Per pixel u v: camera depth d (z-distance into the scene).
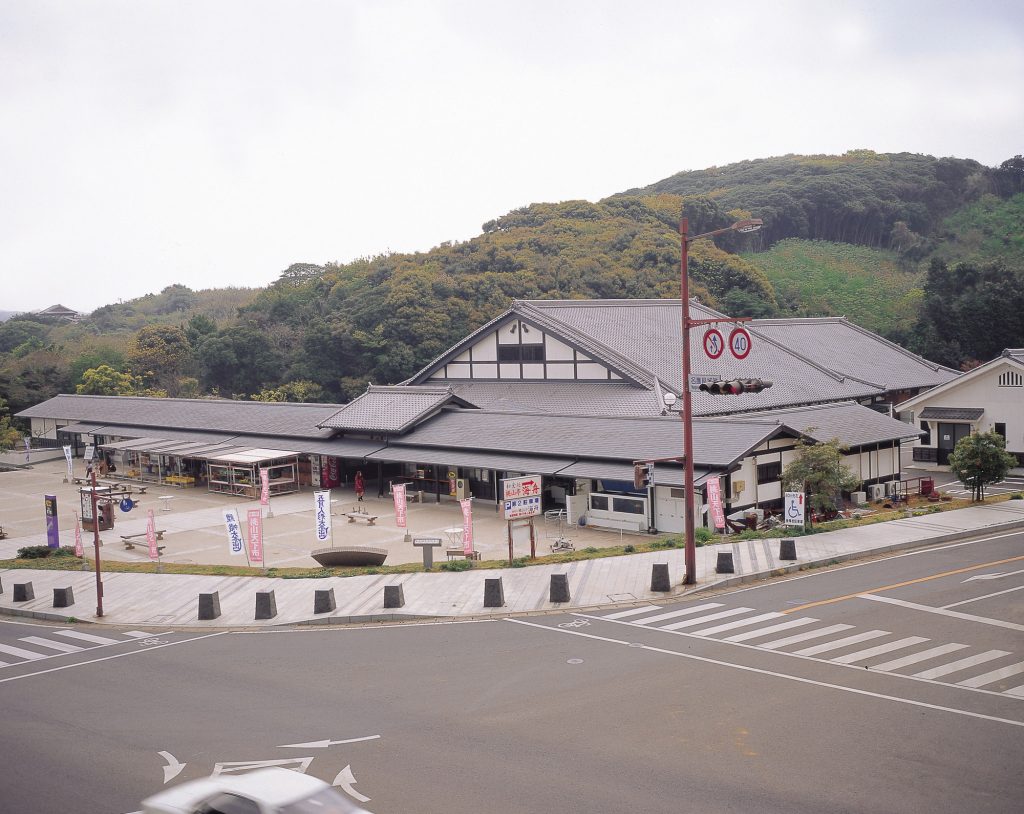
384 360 83.38
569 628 21.62
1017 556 27.48
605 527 36.28
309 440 50.38
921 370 63.22
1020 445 45.03
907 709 15.88
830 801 12.41
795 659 18.77
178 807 11.23
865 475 39.97
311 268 131.38
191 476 51.59
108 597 27.02
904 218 140.62
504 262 95.44
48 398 83.88
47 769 14.55
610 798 12.67
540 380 52.03
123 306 155.75
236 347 89.94
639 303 58.34
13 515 44.09
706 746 14.41
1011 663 18.20
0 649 22.28
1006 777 13.10
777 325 63.28
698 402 45.56
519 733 15.20
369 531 37.16
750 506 35.50
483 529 36.78
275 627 23.12
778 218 141.00
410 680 18.25
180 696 17.98
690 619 22.02
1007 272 81.94
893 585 24.42
